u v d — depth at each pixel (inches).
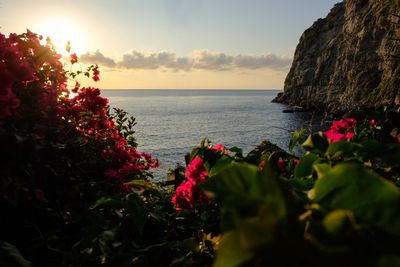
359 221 31.5
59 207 129.6
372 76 3088.1
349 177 33.6
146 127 3545.8
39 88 153.0
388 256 24.8
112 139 215.3
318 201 33.9
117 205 90.0
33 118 147.9
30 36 177.0
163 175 1019.9
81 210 124.9
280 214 28.0
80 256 79.9
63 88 214.7
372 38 3196.4
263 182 31.8
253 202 31.2
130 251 87.1
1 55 120.6
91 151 194.1
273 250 26.7
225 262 27.6
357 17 3558.1
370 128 117.4
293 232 27.5
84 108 232.4
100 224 85.6
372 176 32.8
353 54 3442.4
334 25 4822.8
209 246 89.7
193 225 105.0
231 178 32.9
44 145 132.5
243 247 27.2
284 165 95.0
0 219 117.3
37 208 125.1
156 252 86.8
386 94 2581.2
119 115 260.8
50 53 179.9
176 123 3949.3
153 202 117.3
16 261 76.5
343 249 25.5
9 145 104.0
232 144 2135.8
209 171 84.5
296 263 26.3
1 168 105.1
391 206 31.3
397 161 59.6
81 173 177.3
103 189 160.1
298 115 4168.3
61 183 160.6
